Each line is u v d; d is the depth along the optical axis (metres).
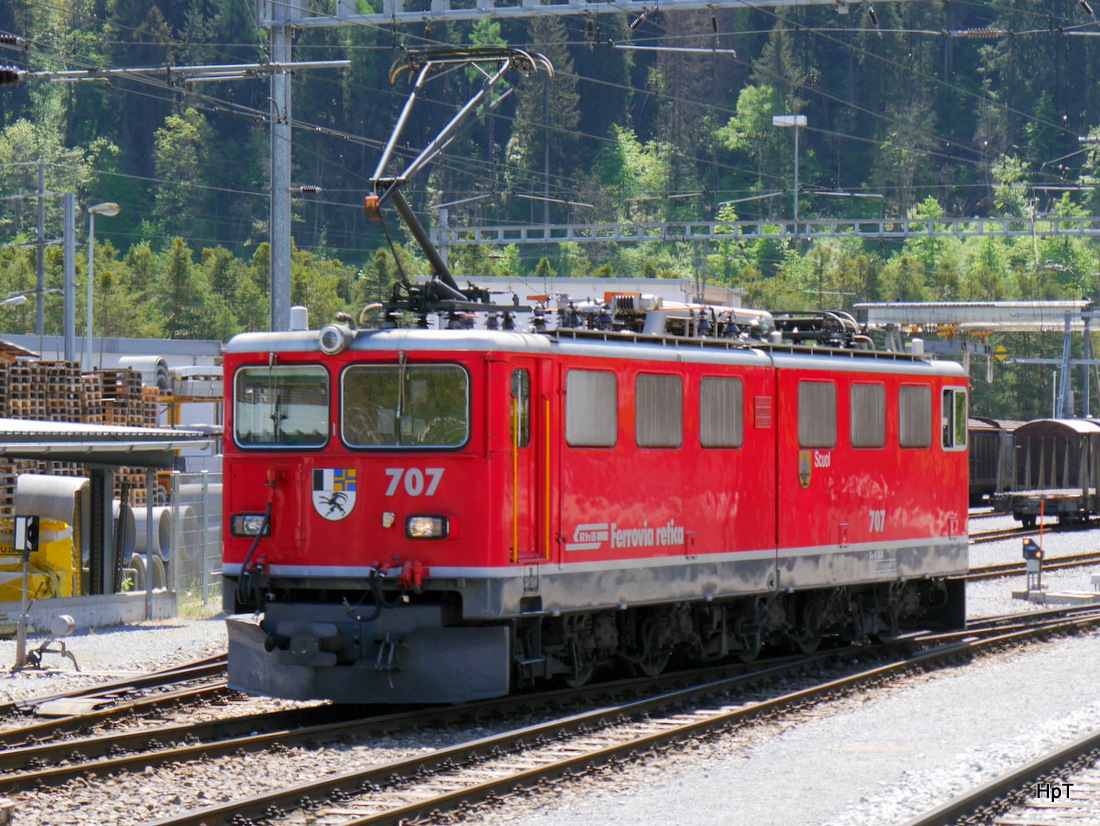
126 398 67.75
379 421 29.59
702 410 33.97
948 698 33.16
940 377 42.59
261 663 30.20
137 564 54.72
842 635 40.19
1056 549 83.62
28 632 45.12
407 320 32.25
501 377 29.02
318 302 189.38
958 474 43.62
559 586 30.03
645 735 27.75
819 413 37.72
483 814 21.70
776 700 31.31
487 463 28.81
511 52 35.62
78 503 52.12
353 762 25.41
